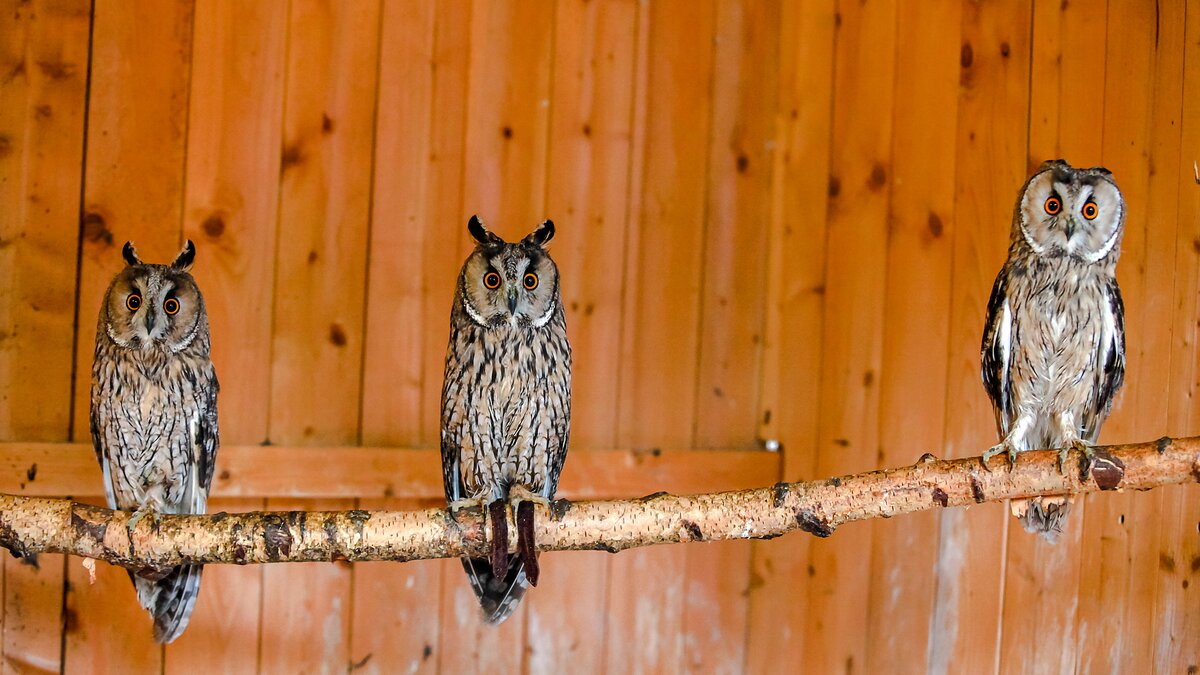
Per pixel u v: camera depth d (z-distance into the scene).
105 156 4.20
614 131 4.75
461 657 4.45
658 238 4.78
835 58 4.89
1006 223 4.89
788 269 4.86
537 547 2.99
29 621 4.01
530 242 3.65
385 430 4.44
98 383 3.62
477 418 3.55
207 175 4.32
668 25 4.83
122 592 4.12
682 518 2.95
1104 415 3.70
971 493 2.91
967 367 4.85
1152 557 4.84
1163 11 4.94
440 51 4.57
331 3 4.47
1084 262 3.47
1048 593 4.77
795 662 4.71
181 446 3.71
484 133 4.61
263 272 4.36
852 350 4.82
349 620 4.34
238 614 4.24
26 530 2.91
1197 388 4.89
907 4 4.90
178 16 4.30
